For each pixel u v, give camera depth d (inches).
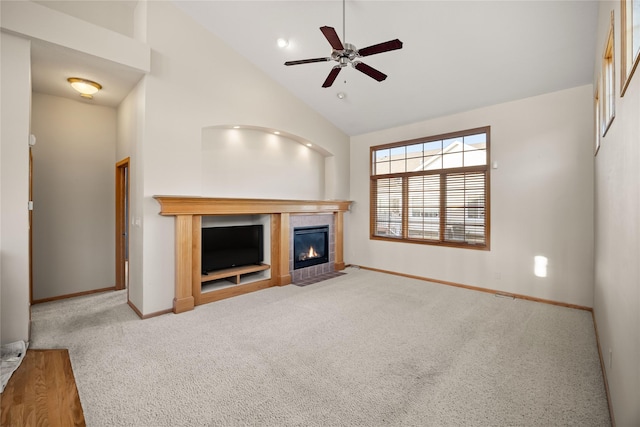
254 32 154.2
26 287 106.3
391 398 79.6
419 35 138.0
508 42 132.2
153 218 137.9
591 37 121.3
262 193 193.2
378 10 129.6
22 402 76.1
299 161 219.0
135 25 146.1
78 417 71.1
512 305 154.4
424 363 97.3
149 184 135.9
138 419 71.1
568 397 80.3
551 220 157.3
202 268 163.6
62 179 164.2
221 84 161.2
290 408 75.4
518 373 91.7
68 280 166.4
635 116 53.2
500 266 174.2
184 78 147.0
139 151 139.9
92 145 173.6
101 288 177.5
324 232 228.1
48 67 128.0
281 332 120.4
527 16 118.5
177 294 142.6
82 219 170.9
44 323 128.3
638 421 48.3
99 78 138.6
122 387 83.4
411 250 214.4
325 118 226.2
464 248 188.2
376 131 235.0
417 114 201.2
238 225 188.7
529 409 75.6
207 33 155.3
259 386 84.4
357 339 114.3
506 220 171.8
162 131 139.7
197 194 151.6
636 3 55.8
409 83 172.6
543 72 144.5
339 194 240.5
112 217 181.2
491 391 82.8
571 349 107.0
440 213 200.4
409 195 217.8
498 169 174.4
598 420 71.7
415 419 71.9
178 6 143.9
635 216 52.9
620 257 67.4
